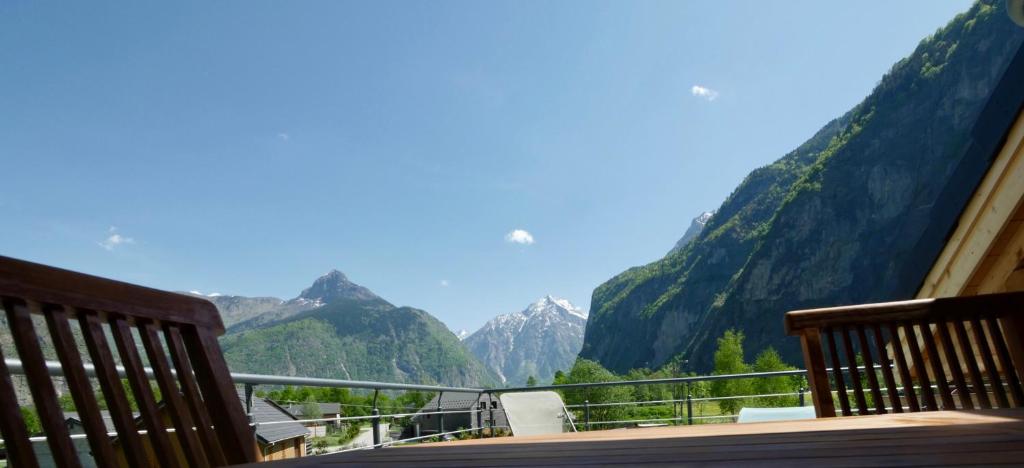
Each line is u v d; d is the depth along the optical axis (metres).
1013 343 1.65
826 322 1.73
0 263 0.77
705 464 0.71
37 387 0.78
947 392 1.63
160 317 1.03
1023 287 1.90
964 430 0.91
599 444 1.00
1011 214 1.75
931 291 2.21
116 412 0.89
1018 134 1.62
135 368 0.95
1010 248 1.88
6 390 0.76
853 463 0.65
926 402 1.65
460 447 1.07
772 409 3.51
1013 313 1.67
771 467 0.66
